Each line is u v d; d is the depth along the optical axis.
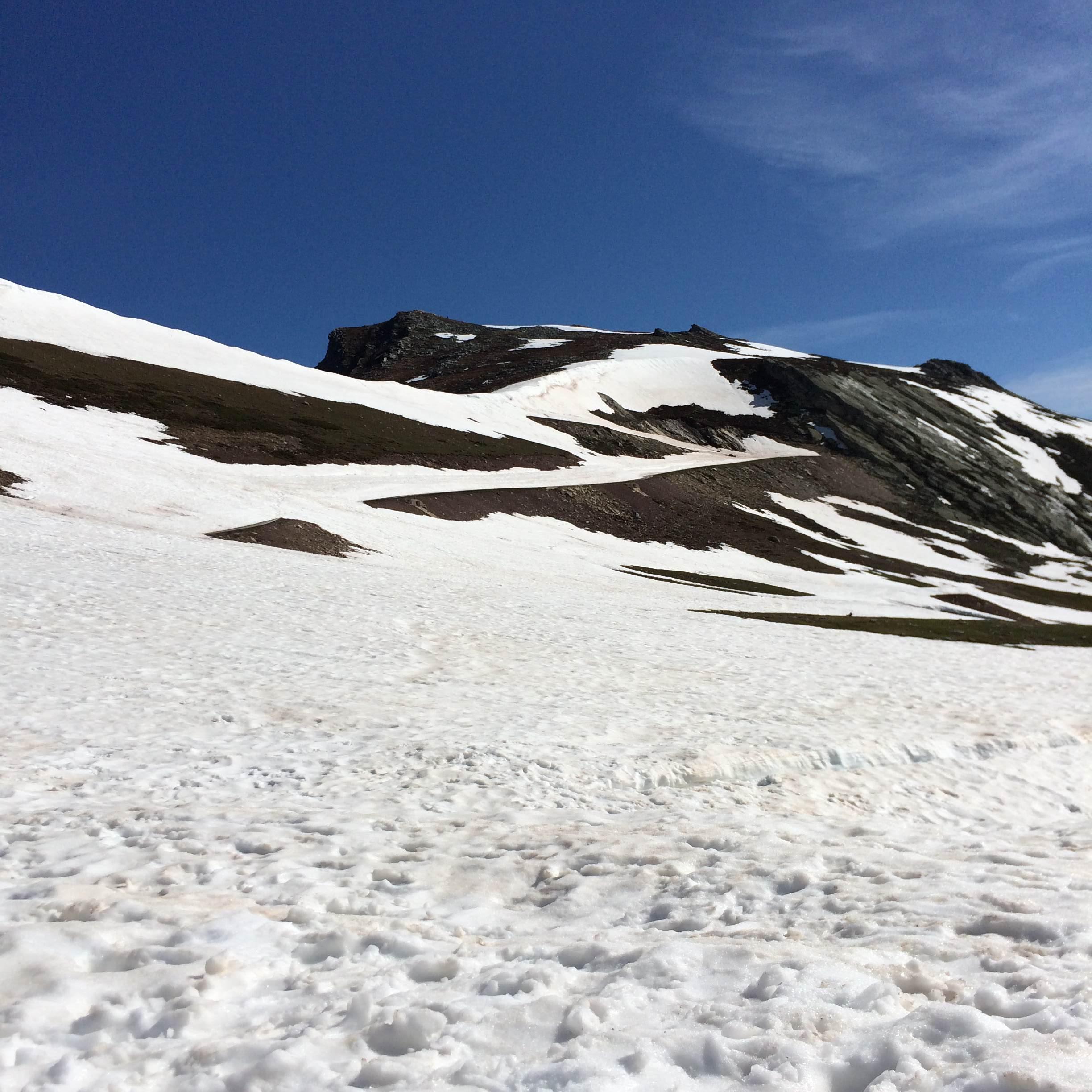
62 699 14.09
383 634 23.22
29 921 6.16
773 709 18.22
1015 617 69.44
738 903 6.93
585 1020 4.64
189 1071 4.27
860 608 56.81
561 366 159.62
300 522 50.19
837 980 5.07
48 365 75.50
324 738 13.32
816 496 116.69
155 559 31.23
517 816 9.98
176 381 84.75
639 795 11.76
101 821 8.91
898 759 15.63
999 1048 4.04
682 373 164.50
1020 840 9.43
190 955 5.59
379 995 5.11
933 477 133.38
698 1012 4.76
